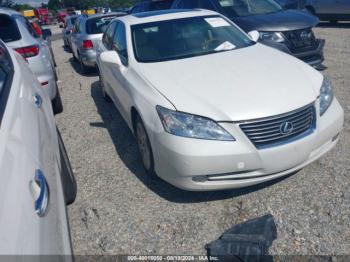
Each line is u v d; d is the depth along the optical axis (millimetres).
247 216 2658
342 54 7426
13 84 2125
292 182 3010
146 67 3414
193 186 2629
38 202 1396
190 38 3893
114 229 2652
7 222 1150
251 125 2520
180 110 2627
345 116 4180
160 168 2809
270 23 5672
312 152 2775
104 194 3100
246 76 2980
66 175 2943
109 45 4836
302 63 3385
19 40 4359
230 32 4129
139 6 10359
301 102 2662
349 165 3180
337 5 11867
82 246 2514
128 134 4352
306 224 2529
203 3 6789
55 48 14078
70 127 4789
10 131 1539
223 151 2492
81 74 8320
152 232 2584
